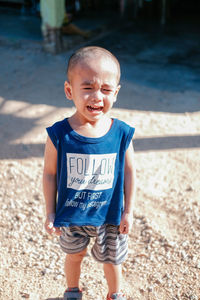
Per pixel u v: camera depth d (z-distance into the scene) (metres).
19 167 3.96
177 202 3.41
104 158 1.90
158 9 10.49
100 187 1.94
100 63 1.73
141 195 3.52
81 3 9.96
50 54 7.57
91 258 2.80
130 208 2.04
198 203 3.37
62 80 6.42
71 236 2.07
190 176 3.84
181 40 8.73
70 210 1.97
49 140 1.92
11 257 2.80
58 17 7.39
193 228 3.05
